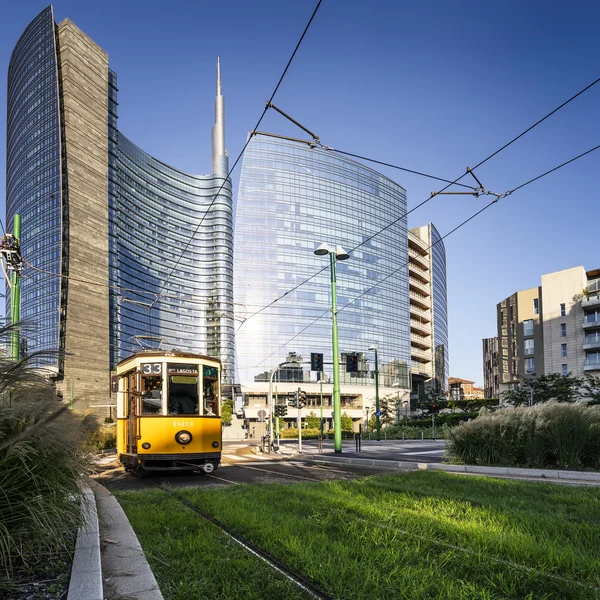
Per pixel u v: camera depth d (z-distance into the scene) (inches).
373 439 1923.0
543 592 151.4
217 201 5290.4
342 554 185.9
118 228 4131.4
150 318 4407.0
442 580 158.1
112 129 4247.0
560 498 314.2
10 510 158.9
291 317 3786.9
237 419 2300.7
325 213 4072.3
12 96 4483.3
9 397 179.9
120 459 617.0
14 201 4185.5
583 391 1893.5
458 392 6018.7
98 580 146.9
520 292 2554.1
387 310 4276.6
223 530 244.4
